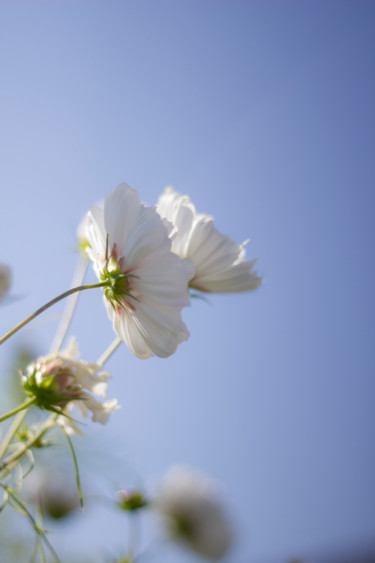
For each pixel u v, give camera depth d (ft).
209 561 2.37
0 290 1.55
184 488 2.41
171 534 2.36
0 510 1.35
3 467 1.36
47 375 1.32
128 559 1.70
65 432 1.34
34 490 1.69
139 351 1.31
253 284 1.48
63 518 1.75
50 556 1.80
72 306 1.57
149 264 1.26
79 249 1.74
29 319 1.22
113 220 1.29
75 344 1.39
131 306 1.28
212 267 1.44
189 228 1.42
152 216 1.27
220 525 2.39
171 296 1.25
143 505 1.83
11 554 1.84
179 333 1.26
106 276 1.29
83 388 1.34
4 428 1.66
